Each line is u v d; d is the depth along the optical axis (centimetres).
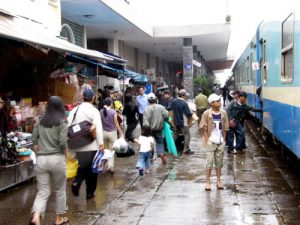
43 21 1016
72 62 957
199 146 1051
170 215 493
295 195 572
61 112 452
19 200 560
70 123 545
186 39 2109
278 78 726
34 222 432
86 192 570
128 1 1570
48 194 455
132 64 2394
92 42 1959
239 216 485
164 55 3022
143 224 464
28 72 873
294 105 586
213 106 603
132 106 1046
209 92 2164
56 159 446
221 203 538
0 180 577
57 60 891
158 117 799
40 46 636
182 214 496
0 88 822
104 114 725
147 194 589
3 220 485
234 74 2416
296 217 478
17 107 718
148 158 724
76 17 1430
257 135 1238
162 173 730
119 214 500
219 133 604
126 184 650
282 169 748
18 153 629
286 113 649
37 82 883
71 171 688
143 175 714
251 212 499
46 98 886
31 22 924
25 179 632
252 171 731
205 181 664
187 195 580
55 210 489
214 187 623
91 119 543
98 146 547
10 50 797
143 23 1747
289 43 625
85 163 539
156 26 1998
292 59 600
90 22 1533
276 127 752
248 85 1445
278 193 584
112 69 1188
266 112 895
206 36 2111
